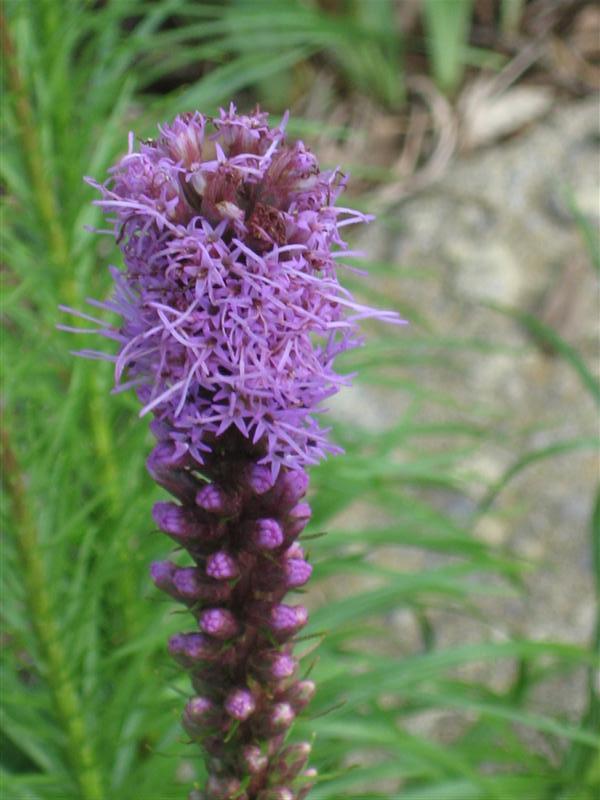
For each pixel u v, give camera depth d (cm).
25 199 34
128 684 30
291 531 25
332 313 23
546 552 50
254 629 26
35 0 35
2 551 29
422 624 42
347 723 34
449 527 40
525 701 43
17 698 29
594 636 38
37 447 29
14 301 32
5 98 33
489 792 32
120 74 37
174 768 32
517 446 53
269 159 22
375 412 54
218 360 22
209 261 22
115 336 23
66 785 31
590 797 36
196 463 24
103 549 33
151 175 22
